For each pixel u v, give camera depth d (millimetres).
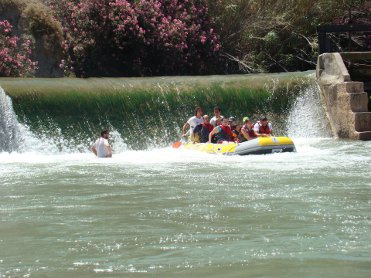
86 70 33531
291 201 12273
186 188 14070
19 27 32438
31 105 24047
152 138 25812
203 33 35844
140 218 10945
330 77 27734
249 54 37406
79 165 18766
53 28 33000
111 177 16016
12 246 9133
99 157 21156
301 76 28859
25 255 8641
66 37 33500
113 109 25516
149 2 34312
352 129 26375
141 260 8320
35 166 18578
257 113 27797
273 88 28297
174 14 35875
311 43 37000
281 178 15367
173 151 22984
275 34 37281
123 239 9469
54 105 24422
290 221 10500
